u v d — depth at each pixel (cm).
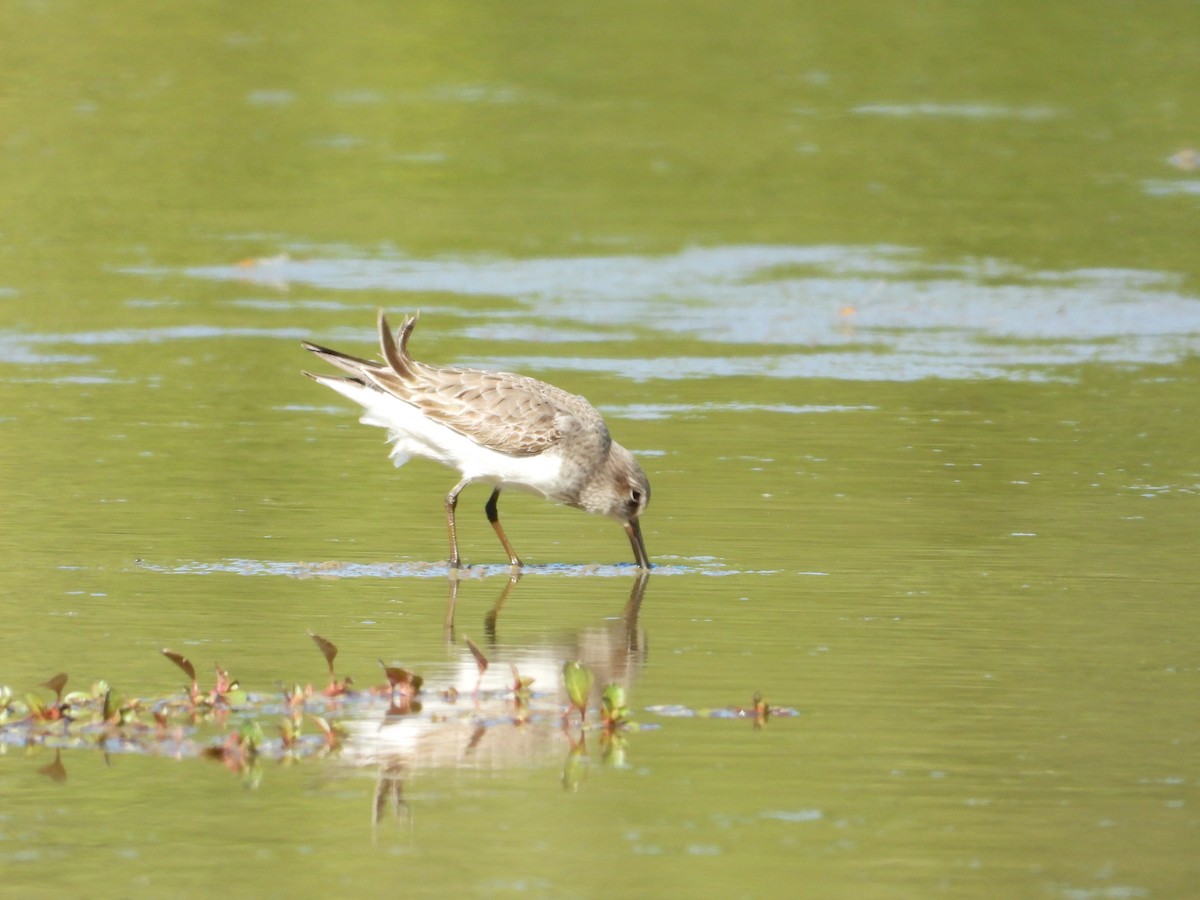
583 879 798
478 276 2581
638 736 970
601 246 2738
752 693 1043
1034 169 3177
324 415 1867
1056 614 1214
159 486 1558
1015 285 2538
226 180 3083
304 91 3619
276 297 2433
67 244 2691
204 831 848
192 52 3828
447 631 1172
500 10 4172
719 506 1527
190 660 1085
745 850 828
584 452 1375
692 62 3872
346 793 893
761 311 2402
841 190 3070
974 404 1948
